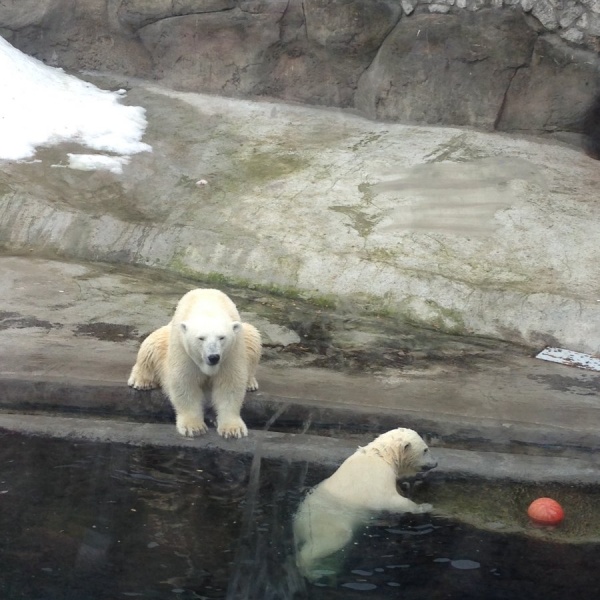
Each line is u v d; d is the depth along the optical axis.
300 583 3.38
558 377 5.27
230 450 4.28
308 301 6.25
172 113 8.79
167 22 9.30
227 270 6.50
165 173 7.55
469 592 3.40
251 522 3.80
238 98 9.26
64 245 6.78
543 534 3.84
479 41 8.38
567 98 8.29
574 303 5.84
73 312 5.70
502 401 4.86
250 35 9.10
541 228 6.74
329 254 6.41
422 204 7.07
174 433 4.35
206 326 4.05
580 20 8.06
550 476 4.25
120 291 6.16
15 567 3.41
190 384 4.34
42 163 7.47
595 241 6.58
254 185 7.39
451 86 8.54
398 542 3.68
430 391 4.96
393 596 3.33
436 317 6.01
